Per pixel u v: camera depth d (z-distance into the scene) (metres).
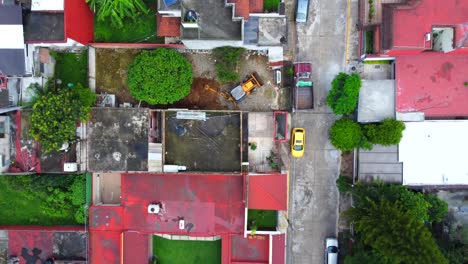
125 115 27.22
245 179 28.05
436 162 28.45
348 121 27.81
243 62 29.56
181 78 27.11
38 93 27.73
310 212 30.28
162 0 26.17
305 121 29.84
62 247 29.86
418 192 28.12
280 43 27.31
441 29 25.62
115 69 29.62
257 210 30.30
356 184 27.59
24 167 27.86
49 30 26.14
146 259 29.39
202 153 28.45
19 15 25.56
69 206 29.72
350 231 30.02
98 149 27.38
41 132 26.05
